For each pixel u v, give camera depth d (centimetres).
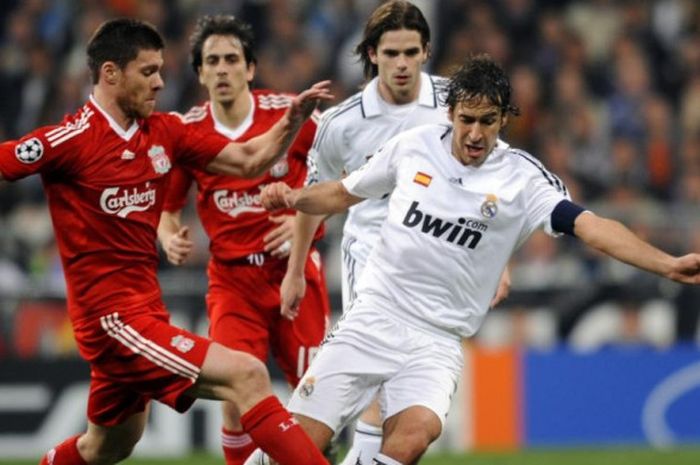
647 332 4297
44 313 4103
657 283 4306
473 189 2261
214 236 2839
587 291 4288
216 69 2766
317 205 2369
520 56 5697
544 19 5806
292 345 2842
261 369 2272
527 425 4103
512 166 2277
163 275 4284
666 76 5712
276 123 2594
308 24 5656
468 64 2234
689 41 5816
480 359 4106
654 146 5356
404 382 2281
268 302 2820
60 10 5716
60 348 4094
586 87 5600
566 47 5719
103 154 2266
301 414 2306
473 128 2214
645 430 4153
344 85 5494
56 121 5400
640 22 5838
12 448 3991
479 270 2288
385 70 2514
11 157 2216
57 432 3997
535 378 4128
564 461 3719
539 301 4275
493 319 4253
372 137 2580
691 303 4303
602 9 5869
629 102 5525
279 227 2722
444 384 2283
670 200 5219
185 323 4022
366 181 2338
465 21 5788
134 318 2297
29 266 4534
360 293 2352
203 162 2384
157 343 2278
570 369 4141
